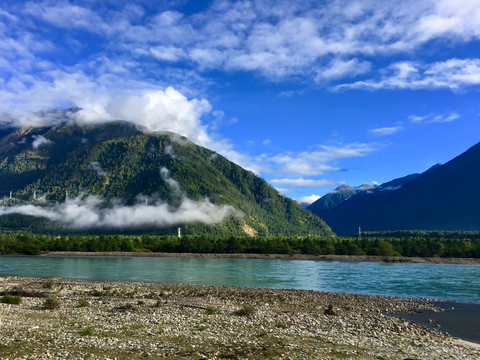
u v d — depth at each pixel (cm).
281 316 3916
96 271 11306
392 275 10675
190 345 2580
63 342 2553
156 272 11144
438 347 2900
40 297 5247
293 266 14362
